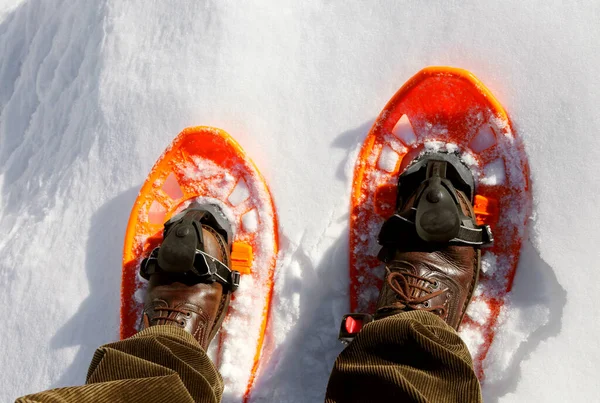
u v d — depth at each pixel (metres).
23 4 1.98
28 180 1.75
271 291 1.43
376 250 1.40
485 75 1.37
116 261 1.52
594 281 1.23
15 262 1.61
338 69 1.47
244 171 1.46
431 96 1.40
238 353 1.41
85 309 1.51
